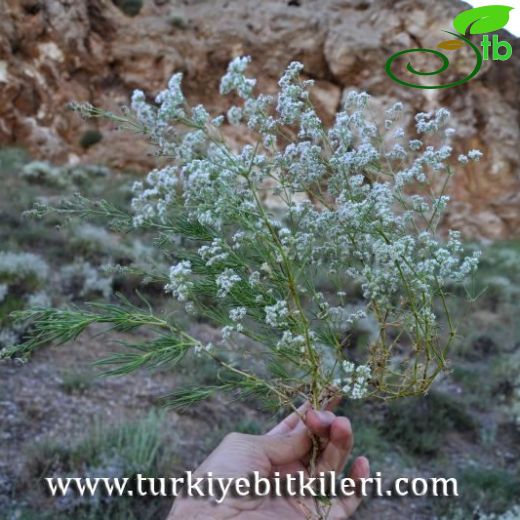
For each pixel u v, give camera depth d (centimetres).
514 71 2469
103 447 486
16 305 718
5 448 489
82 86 2205
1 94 2009
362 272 142
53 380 613
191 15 2466
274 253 134
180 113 116
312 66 2355
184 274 122
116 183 1825
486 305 1277
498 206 2345
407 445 675
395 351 569
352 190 145
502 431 773
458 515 556
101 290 849
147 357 124
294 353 136
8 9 2098
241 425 579
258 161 134
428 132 149
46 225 1112
